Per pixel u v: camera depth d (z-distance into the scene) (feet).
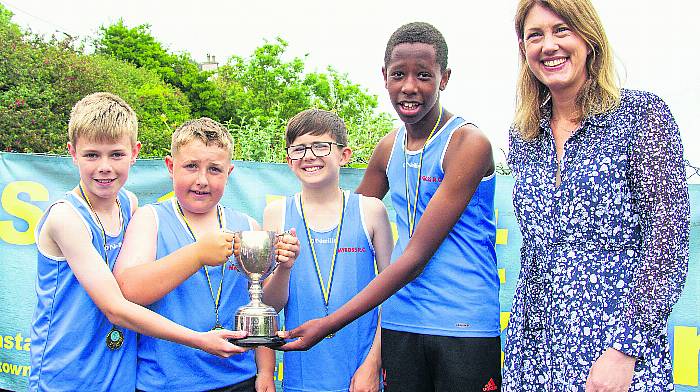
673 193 7.39
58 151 62.80
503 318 14.78
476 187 9.46
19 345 15.03
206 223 10.12
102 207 9.62
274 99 75.25
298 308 10.35
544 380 8.21
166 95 105.81
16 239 15.10
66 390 9.14
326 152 10.37
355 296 9.38
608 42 7.99
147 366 9.54
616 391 7.52
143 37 134.51
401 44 9.55
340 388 10.12
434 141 9.83
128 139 9.48
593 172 7.83
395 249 10.21
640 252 7.73
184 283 9.57
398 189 10.24
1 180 15.10
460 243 9.68
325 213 10.62
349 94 60.08
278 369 14.90
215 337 8.83
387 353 10.04
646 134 7.57
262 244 9.27
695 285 13.70
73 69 71.41
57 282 9.34
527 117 8.56
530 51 8.27
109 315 8.91
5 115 60.03
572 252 8.00
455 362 9.45
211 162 9.71
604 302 7.72
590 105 8.01
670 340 13.85
